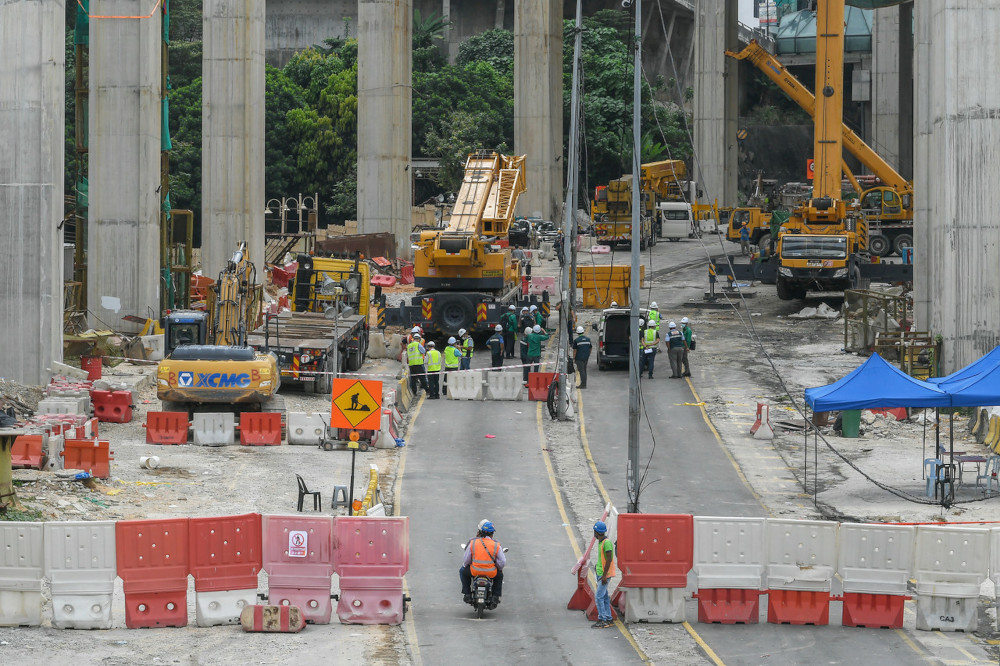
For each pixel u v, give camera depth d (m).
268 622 44.03
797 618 46.81
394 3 171.12
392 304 139.75
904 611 49.47
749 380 100.50
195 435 75.19
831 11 132.00
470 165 118.81
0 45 82.19
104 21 109.75
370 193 172.50
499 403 93.31
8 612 43.84
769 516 64.19
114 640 42.47
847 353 110.69
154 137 111.25
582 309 134.50
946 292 88.81
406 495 66.62
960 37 86.62
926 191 108.44
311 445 77.25
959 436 83.69
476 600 46.44
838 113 133.00
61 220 84.69
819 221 133.50
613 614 47.81
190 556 44.62
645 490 69.94
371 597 45.59
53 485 59.22
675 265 175.00
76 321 107.12
